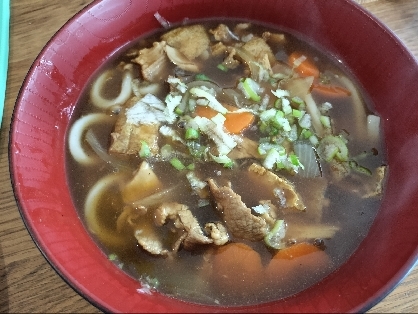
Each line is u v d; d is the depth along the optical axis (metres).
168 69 0.26
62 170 0.22
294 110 0.24
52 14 0.27
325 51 0.26
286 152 0.23
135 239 0.21
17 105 0.20
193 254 0.21
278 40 0.26
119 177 0.22
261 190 0.22
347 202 0.22
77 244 0.19
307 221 0.21
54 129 0.23
